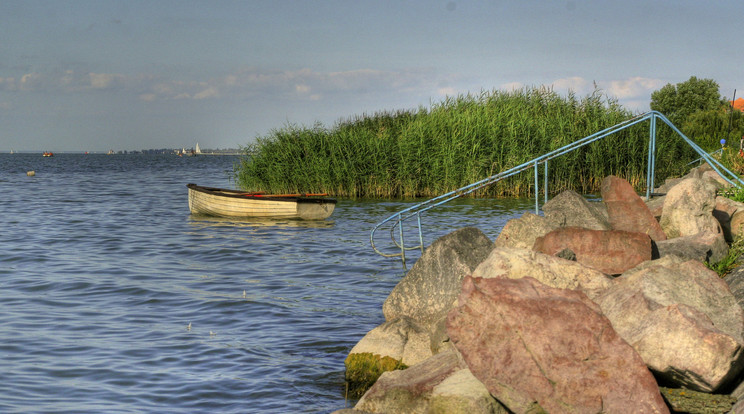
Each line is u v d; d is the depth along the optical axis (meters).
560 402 5.60
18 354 9.56
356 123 38.44
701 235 10.41
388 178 33.38
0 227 24.75
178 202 35.91
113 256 18.44
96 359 9.38
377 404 7.03
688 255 9.78
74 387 8.32
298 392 8.23
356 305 12.53
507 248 8.27
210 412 7.62
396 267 16.39
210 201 27.67
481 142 33.31
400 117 38.59
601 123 33.47
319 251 18.89
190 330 10.88
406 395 6.89
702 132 41.59
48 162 134.62
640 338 6.12
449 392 6.10
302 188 34.47
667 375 6.01
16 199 37.38
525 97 37.81
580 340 5.70
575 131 32.94
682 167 33.97
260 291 13.77
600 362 5.63
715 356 5.78
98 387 8.34
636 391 5.50
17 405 7.71
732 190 14.54
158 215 28.98
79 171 80.88
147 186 49.78
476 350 5.93
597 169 32.53
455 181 32.69
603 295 7.25
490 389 5.83
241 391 8.24
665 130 34.34
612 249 9.62
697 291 6.96
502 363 5.81
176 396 8.07
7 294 13.55
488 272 8.05
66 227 24.81
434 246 10.23
